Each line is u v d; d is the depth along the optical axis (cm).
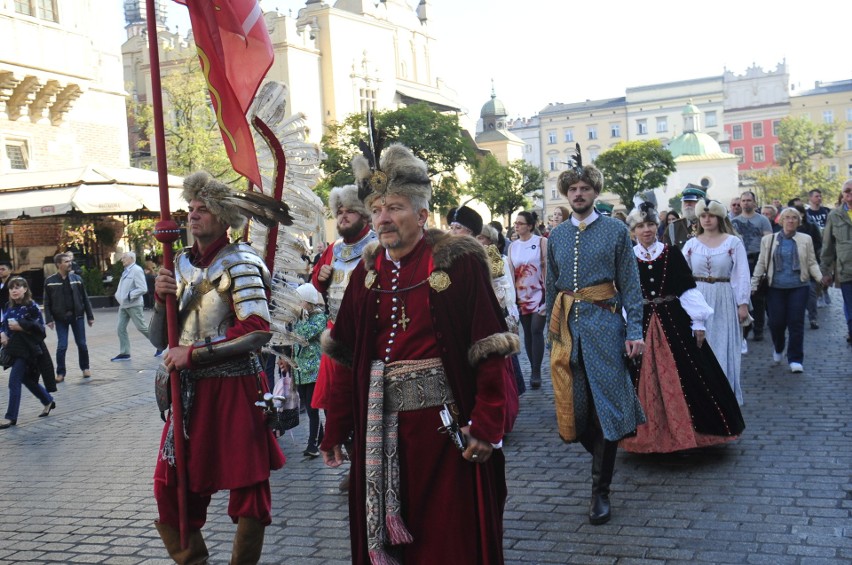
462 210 709
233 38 436
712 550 422
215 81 436
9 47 2669
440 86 7862
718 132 11844
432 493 318
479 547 316
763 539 433
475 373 320
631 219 618
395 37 7106
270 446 398
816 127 9975
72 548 487
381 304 329
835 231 1023
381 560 313
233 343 379
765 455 590
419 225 330
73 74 2894
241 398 389
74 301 1223
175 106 3947
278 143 474
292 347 637
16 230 2784
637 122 11975
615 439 474
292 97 5809
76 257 2784
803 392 803
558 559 422
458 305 319
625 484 543
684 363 591
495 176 5547
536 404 834
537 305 923
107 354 1514
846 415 697
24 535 516
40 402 1038
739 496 504
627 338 488
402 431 322
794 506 481
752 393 814
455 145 4491
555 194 12219
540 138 12288
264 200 399
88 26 3008
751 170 11719
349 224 577
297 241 480
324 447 352
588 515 485
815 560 403
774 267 947
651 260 604
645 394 588
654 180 6894
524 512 498
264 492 391
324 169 4247
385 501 318
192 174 397
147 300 2448
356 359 335
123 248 2948
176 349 381
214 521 520
